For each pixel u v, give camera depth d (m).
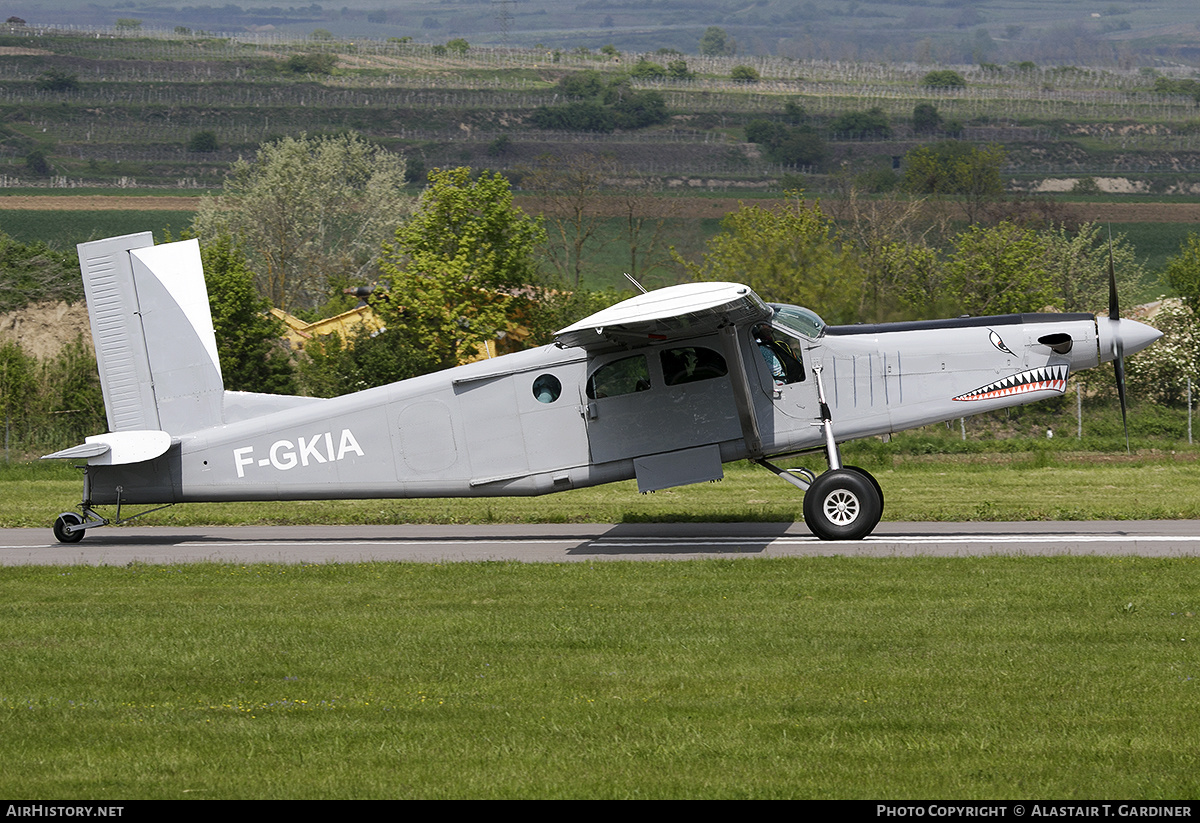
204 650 30.64
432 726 24.03
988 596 34.59
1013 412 109.06
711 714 24.31
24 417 109.00
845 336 48.84
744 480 76.31
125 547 52.03
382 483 50.28
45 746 23.31
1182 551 42.97
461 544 50.59
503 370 49.00
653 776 21.08
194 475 51.62
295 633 32.31
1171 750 21.81
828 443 47.72
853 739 22.69
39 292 136.88
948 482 72.50
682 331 46.16
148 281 51.91
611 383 48.31
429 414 49.66
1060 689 25.41
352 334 135.38
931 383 48.28
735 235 122.00
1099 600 33.72
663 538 50.72
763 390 48.09
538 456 48.94
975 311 119.56
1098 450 92.94
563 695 25.88
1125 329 48.03
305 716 24.94
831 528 47.41
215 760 22.34
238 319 123.38
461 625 32.72
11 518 63.09
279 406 51.94
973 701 24.75
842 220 160.75
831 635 30.42
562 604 35.38
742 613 33.31
